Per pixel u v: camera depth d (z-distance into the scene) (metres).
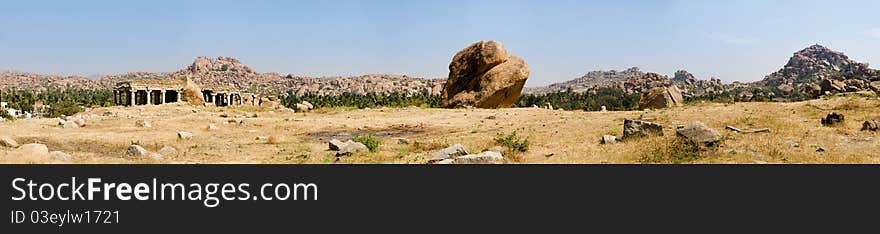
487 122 25.23
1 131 20.08
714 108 22.55
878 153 12.73
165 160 14.19
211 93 64.75
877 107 19.55
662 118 20.44
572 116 24.98
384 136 21.39
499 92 39.47
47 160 12.79
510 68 39.97
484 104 39.72
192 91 57.59
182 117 29.44
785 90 181.50
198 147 17.05
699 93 189.75
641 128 15.48
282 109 44.72
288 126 24.92
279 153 15.73
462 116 29.16
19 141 17.22
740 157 12.42
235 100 72.38
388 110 35.41
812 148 13.48
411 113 32.31
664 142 14.05
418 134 21.88
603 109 31.36
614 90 182.62
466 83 41.59
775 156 12.52
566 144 15.75
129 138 18.88
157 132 21.33
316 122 26.69
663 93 35.00
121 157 14.53
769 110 20.88
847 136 14.65
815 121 17.69
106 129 22.33
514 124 23.06
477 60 41.03
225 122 26.36
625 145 14.60
